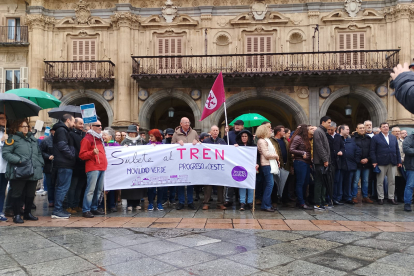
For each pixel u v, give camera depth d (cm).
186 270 334
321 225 545
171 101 1914
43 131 1709
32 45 1745
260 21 1728
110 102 1756
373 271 332
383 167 793
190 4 1756
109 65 1720
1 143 581
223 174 701
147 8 1759
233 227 529
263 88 1698
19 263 356
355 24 1673
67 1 1791
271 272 329
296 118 1708
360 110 2028
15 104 629
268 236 470
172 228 523
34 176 578
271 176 688
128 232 496
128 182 687
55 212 615
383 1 1656
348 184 812
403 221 582
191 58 1728
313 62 1630
